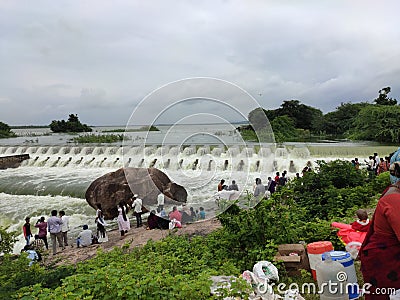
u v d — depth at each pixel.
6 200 16.75
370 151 20.70
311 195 8.70
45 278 4.79
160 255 5.38
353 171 9.98
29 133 54.69
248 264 5.15
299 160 20.06
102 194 13.67
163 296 3.48
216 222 7.13
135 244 8.59
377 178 10.23
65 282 3.62
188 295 3.49
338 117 42.69
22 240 12.01
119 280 3.61
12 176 21.86
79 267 5.00
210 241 5.91
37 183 19.03
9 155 27.72
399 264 2.72
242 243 5.59
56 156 26.73
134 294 3.42
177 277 3.70
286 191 6.84
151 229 9.71
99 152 26.00
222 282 4.07
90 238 10.49
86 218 13.90
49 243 11.48
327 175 9.62
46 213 14.66
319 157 20.47
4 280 5.08
